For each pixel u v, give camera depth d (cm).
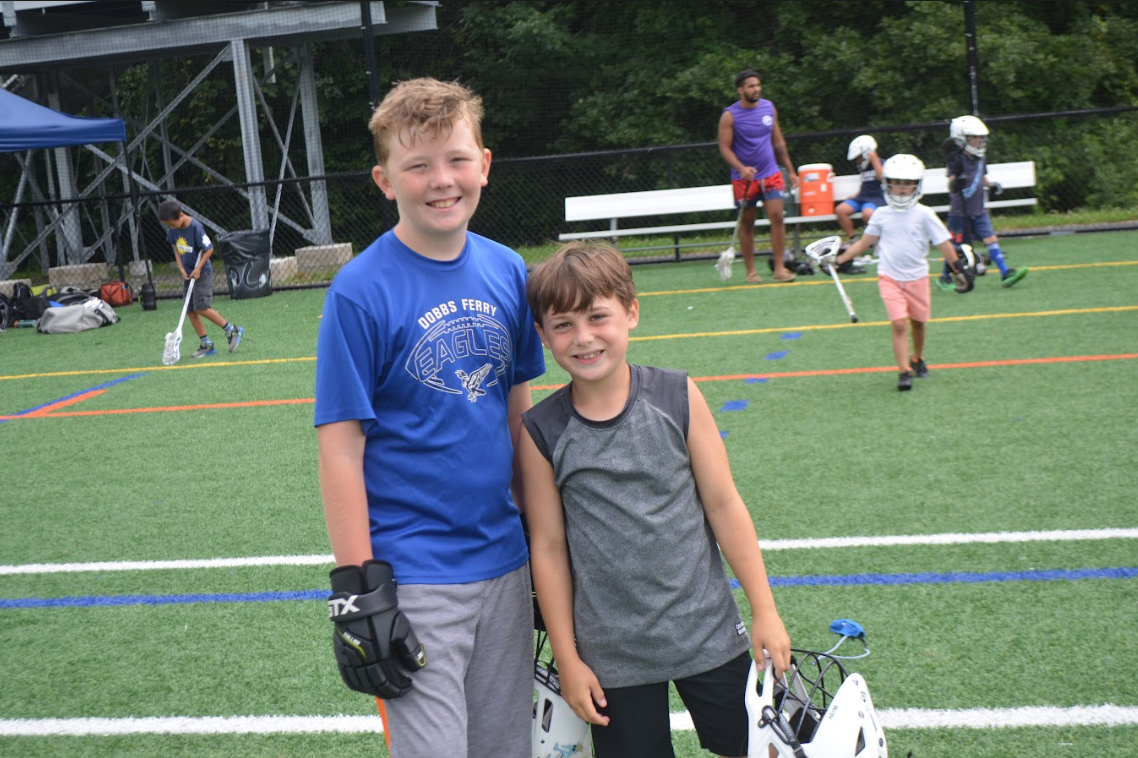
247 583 450
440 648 214
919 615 373
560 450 223
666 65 2055
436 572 216
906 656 346
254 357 1001
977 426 595
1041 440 560
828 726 204
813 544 445
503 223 2102
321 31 1666
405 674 205
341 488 209
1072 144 1781
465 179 213
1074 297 953
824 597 394
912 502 486
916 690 324
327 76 2186
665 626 221
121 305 1475
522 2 2127
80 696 360
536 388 789
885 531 453
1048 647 344
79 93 2062
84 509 573
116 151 2158
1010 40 1786
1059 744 291
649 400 223
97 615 427
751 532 230
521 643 232
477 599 221
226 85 2211
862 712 208
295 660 375
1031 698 315
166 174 1862
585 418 223
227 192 2172
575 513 225
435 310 218
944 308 958
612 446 221
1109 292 960
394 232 223
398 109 210
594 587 223
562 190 2083
